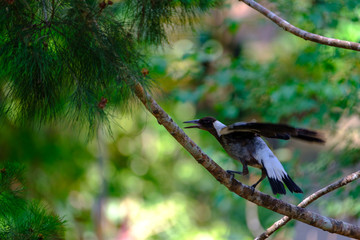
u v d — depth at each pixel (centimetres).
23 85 520
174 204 1712
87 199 1692
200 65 1357
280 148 1273
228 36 1609
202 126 832
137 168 1788
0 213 563
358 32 1160
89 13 517
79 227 1653
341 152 1155
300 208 646
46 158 1530
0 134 1423
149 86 555
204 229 1709
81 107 527
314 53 1148
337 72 1202
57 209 1587
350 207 1097
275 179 736
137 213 1697
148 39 622
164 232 1659
